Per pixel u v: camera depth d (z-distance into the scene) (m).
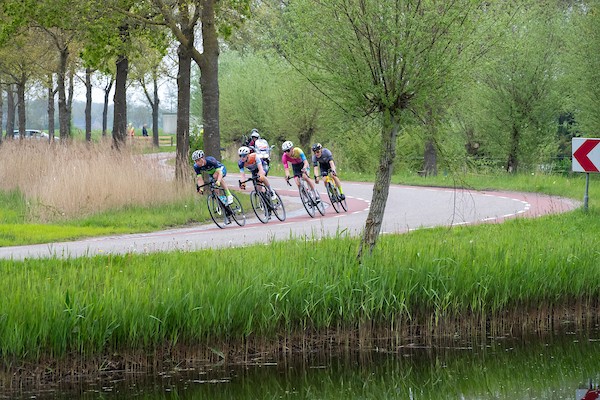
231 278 12.12
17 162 32.41
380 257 13.29
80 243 19.75
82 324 10.64
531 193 35.25
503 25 12.93
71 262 13.88
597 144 21.97
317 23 12.79
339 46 12.88
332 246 14.27
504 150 46.19
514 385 11.07
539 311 13.55
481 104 44.25
